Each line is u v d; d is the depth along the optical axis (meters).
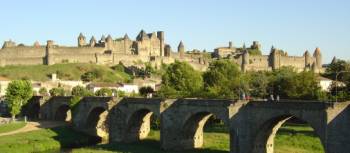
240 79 193.12
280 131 133.50
